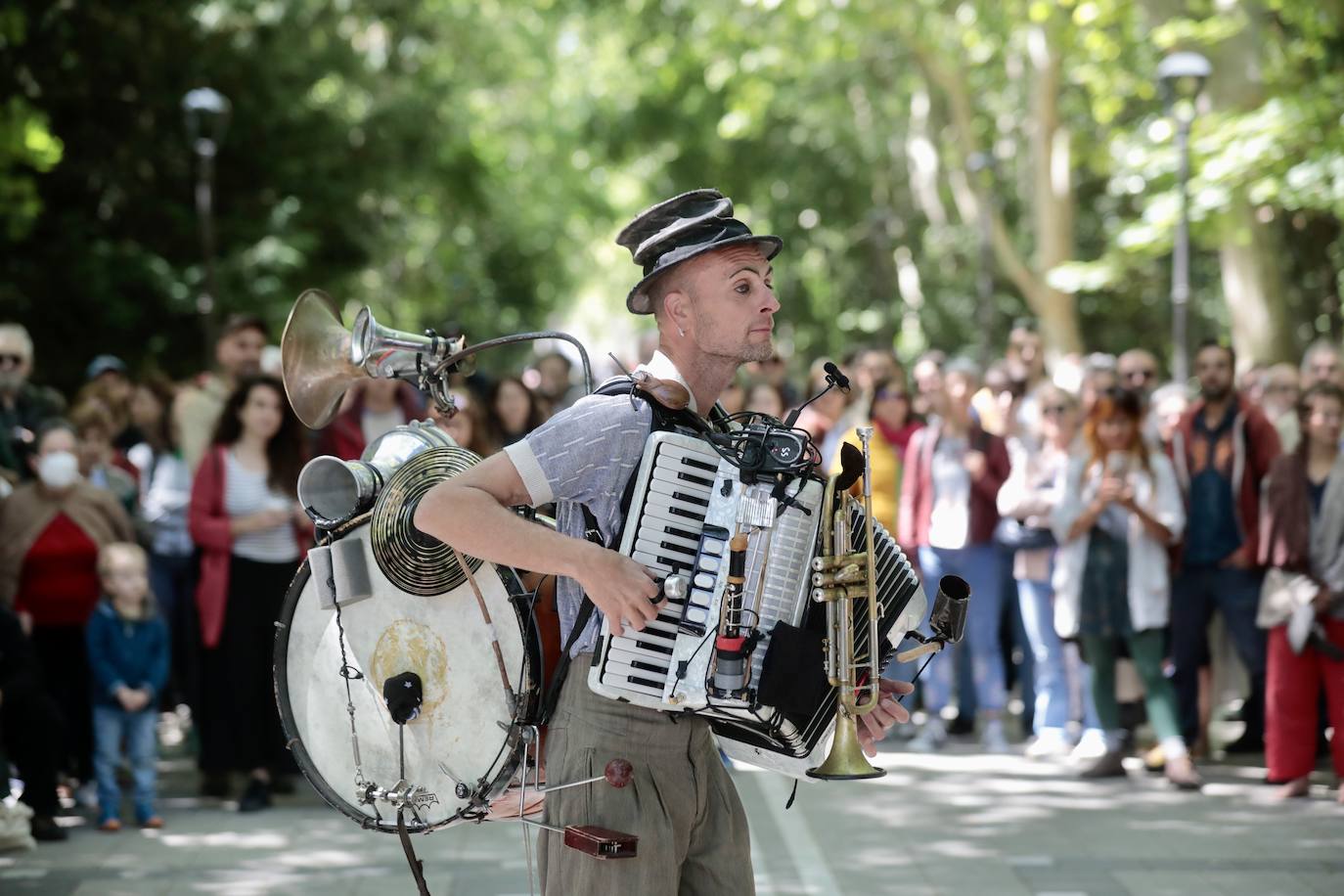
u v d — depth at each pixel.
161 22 21.67
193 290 21.20
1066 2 20.09
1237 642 9.78
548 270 39.78
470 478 3.56
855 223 37.47
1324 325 23.64
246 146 22.73
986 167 26.58
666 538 3.54
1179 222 16.41
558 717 3.76
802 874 7.37
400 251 28.42
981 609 10.59
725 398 12.10
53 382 21.06
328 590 4.04
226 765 8.95
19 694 8.12
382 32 27.19
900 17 24.38
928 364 11.16
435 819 3.98
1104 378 9.66
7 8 19.44
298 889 7.12
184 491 10.73
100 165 21.56
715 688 3.52
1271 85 17.44
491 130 36.28
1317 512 8.77
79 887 7.17
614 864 3.62
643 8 30.84
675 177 37.25
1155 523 9.23
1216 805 8.71
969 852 7.75
